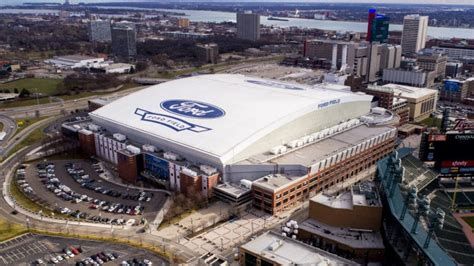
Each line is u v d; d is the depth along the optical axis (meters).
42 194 179.50
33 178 196.00
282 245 126.06
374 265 131.25
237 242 143.88
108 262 132.62
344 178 195.00
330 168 184.12
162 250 139.25
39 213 163.12
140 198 174.38
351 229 144.88
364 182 170.25
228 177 176.25
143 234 148.62
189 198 167.75
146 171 196.00
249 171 175.12
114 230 151.25
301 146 197.50
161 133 195.62
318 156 185.25
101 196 177.25
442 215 111.38
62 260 133.25
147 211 164.62
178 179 181.12
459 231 144.75
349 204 149.00
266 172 175.00
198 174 172.38
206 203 168.62
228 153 173.12
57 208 167.00
